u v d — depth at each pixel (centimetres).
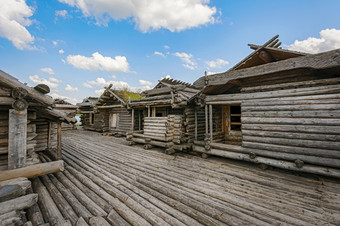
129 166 584
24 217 283
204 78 657
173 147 775
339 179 450
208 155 691
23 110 398
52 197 361
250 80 659
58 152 560
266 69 506
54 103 439
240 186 416
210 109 687
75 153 769
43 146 726
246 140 583
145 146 861
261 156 552
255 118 565
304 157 466
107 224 269
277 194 374
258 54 647
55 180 447
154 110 1040
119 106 1366
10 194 306
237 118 926
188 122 851
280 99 520
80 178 467
